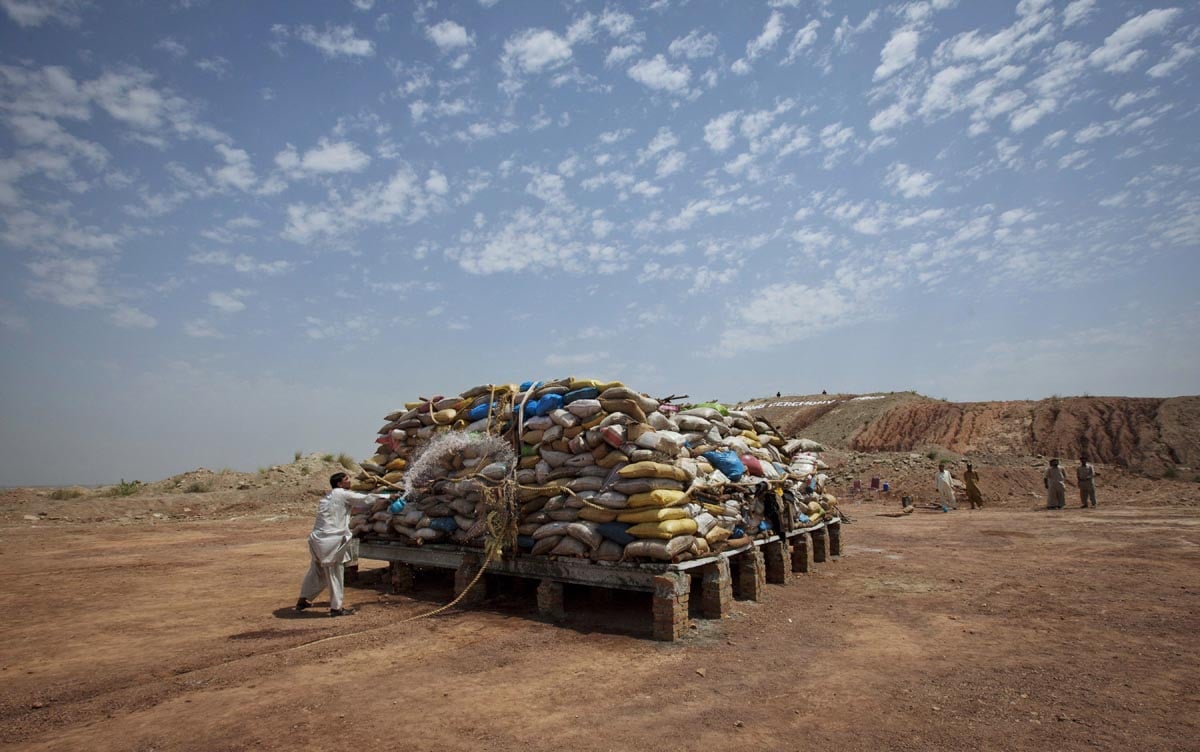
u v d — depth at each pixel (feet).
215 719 14.84
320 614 25.53
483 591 27.27
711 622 23.63
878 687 17.06
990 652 20.06
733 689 16.92
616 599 27.61
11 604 27.40
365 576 33.71
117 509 68.23
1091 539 43.57
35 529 57.16
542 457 26.12
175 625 23.77
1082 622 23.18
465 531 27.25
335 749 13.24
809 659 19.52
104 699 16.16
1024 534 47.42
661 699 16.16
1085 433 100.12
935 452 98.37
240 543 47.98
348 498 26.43
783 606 26.48
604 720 14.79
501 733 14.05
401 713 15.17
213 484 85.05
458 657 19.65
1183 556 35.91
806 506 35.12
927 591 29.17
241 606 26.96
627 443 24.11
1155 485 76.33
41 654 20.13
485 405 28.91
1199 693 16.19
